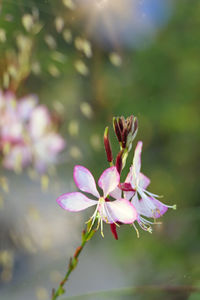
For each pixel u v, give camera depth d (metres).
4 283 0.61
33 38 0.47
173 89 0.80
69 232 0.66
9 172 0.57
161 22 0.82
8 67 0.45
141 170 0.76
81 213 0.69
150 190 0.74
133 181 0.28
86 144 0.73
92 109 0.77
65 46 0.62
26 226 0.56
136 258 0.64
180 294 0.44
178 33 0.83
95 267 0.65
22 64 0.45
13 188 0.58
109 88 0.79
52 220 0.64
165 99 0.80
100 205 0.28
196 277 0.43
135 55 0.81
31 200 0.60
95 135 0.73
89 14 0.63
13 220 0.57
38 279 0.61
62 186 0.67
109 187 0.28
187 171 0.76
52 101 0.64
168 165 0.77
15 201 0.59
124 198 0.28
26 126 0.46
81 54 0.62
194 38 0.82
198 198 0.72
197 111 0.78
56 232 0.64
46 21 0.57
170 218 0.64
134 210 0.27
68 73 0.64
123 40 0.76
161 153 0.78
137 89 0.81
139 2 0.73
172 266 0.59
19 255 0.60
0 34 0.44
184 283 0.43
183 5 0.84
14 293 0.59
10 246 0.58
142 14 0.75
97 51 0.74
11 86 0.45
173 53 0.82
